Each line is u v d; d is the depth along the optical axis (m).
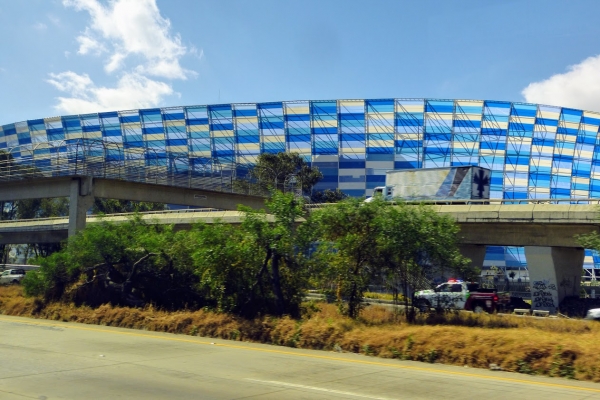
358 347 14.64
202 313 19.62
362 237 20.48
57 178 34.97
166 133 99.94
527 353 12.04
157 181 38.28
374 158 89.75
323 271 20.81
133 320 20.20
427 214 20.48
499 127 87.00
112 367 12.15
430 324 18.98
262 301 20.67
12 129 112.94
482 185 43.28
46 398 9.27
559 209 34.31
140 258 24.42
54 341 16.20
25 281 25.92
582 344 12.24
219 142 96.69
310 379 10.98
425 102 88.62
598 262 77.44
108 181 35.88
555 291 36.81
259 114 94.62
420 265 20.22
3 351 14.26
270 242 20.25
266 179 64.12
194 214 51.88
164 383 10.54
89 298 24.52
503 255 82.56
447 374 11.55
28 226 60.62
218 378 11.05
